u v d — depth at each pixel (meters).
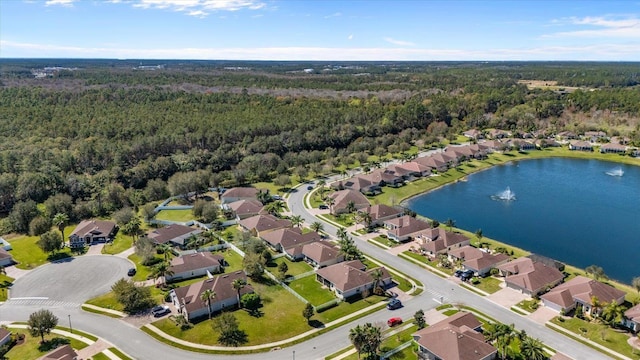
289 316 91.12
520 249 124.44
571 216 152.75
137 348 81.12
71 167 182.50
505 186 188.00
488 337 80.94
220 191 175.50
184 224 141.00
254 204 152.38
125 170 184.38
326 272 105.19
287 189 180.50
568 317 89.50
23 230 141.62
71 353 76.38
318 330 86.38
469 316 85.88
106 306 95.00
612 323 85.94
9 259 116.38
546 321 88.19
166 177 187.25
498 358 77.25
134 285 95.94
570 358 75.44
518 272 104.38
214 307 92.81
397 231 129.50
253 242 120.25
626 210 158.25
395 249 123.81
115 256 120.00
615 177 199.50
